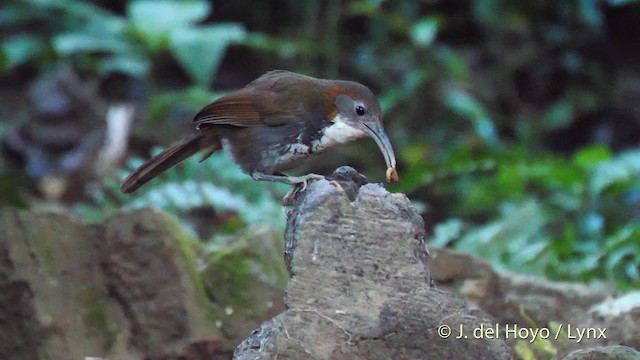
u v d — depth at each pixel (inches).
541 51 784.3
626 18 784.3
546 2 785.6
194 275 349.4
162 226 346.6
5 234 343.6
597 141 756.0
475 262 370.3
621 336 323.3
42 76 727.1
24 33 778.8
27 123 696.4
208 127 333.1
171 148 334.6
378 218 236.2
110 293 349.4
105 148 637.3
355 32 804.6
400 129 731.4
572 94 770.8
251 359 233.0
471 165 560.4
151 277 345.1
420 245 244.4
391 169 316.5
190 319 341.4
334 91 322.3
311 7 788.0
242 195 484.1
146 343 343.3
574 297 369.4
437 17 767.1
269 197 490.0
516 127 754.8
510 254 465.4
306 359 229.8
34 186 658.8
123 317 347.3
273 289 355.6
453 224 484.7
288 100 322.7
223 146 335.3
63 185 642.2
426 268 237.8
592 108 765.3
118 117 645.3
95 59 751.1
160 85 761.0
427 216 612.4
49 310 339.0
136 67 718.5
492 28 784.9
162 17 713.6
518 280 376.5
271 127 324.2
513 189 587.5
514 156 600.4
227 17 815.1
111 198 485.1
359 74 775.1
